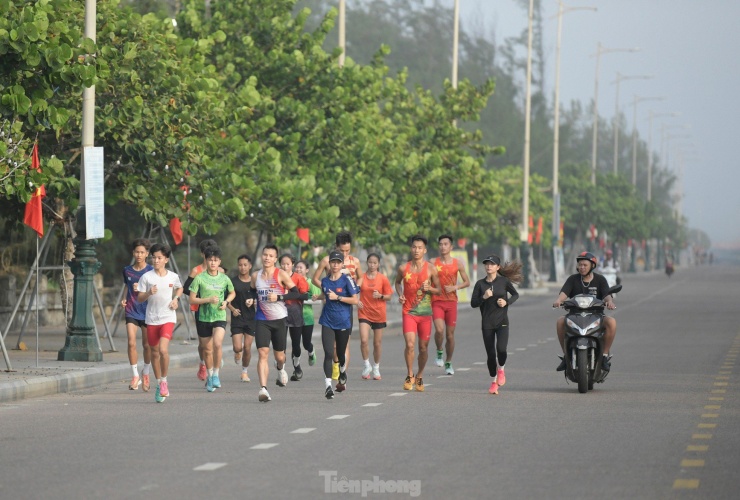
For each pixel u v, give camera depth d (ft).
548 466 87.81
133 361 147.95
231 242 304.09
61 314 266.77
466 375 167.32
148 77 192.75
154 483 80.59
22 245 247.50
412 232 296.30
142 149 191.01
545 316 359.05
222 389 148.15
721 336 258.37
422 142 356.38
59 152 194.90
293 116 255.91
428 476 83.35
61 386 145.59
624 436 103.91
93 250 175.11
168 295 134.51
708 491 78.13
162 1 269.44
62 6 146.92
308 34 272.92
